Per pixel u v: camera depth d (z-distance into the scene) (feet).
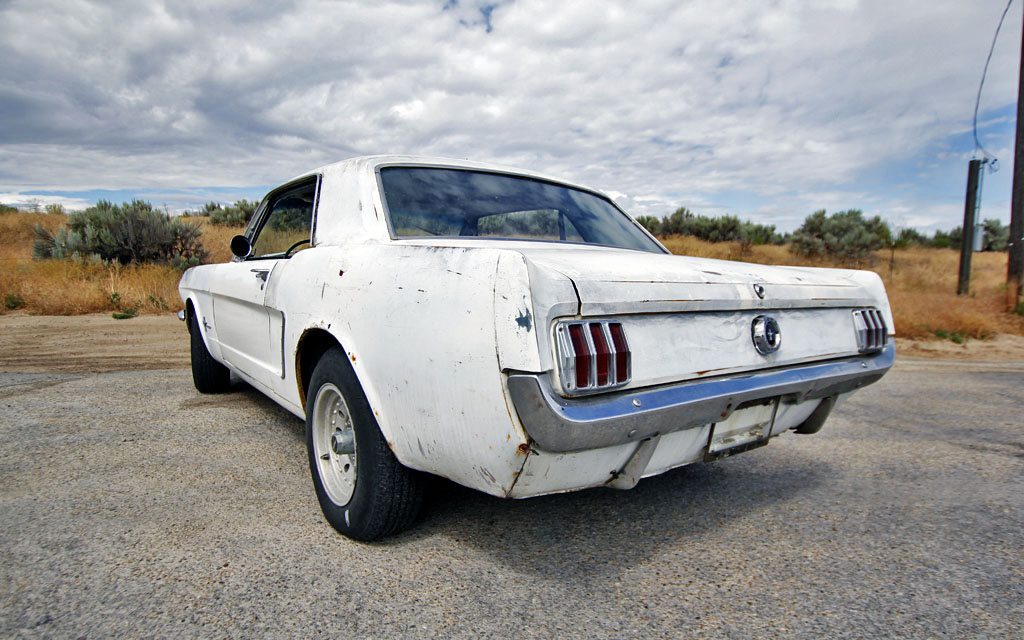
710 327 6.73
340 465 8.14
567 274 5.71
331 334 7.58
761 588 6.81
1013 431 13.93
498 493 5.94
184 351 22.08
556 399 5.30
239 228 66.95
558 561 7.32
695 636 5.87
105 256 43.04
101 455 10.70
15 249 60.70
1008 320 33.83
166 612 6.02
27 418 13.03
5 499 8.72
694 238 95.61
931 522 8.73
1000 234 102.83
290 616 6.00
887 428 14.19
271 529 7.94
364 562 7.13
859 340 8.64
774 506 9.27
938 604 6.54
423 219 8.48
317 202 9.48
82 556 7.10
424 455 6.43
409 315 6.30
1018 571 7.29
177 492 9.09
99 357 20.74
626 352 5.76
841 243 73.61
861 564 7.43
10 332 26.07
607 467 6.33
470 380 5.61
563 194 10.57
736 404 6.75
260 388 11.21
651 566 7.25
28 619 5.85
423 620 6.00
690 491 9.84
